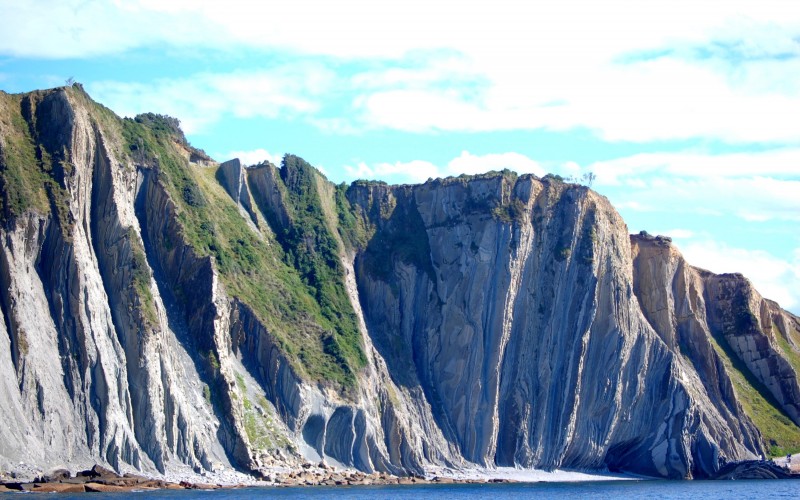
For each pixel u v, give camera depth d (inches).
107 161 5442.9
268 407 5664.4
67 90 5438.0
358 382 6043.3
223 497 4424.2
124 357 5039.4
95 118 5551.2
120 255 5300.2
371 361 6363.2
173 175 6141.7
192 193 6161.4
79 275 4995.1
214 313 5595.5
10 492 4197.8
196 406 5290.4
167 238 5836.6
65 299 4968.0
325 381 5880.9
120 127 5940.0
